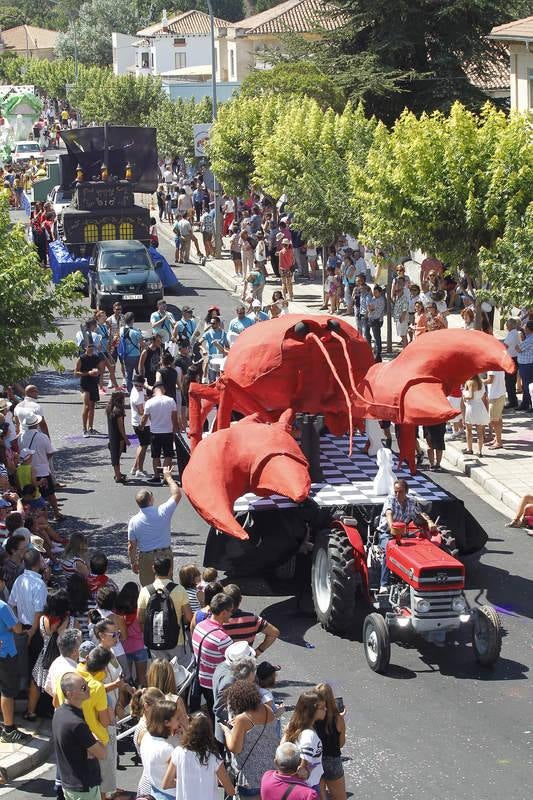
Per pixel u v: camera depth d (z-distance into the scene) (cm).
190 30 9431
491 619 1175
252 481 1234
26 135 8719
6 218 1852
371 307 2567
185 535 1614
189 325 2319
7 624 1077
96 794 877
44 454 1677
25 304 1766
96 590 1178
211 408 1608
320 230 2973
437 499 1359
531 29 3128
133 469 1889
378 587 1284
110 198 3531
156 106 7138
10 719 1080
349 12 4512
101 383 2472
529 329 2106
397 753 1038
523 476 1772
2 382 1748
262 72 4547
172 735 858
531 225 1933
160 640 1089
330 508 1321
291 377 1387
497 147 2103
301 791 791
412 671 1199
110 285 3089
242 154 4016
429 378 1319
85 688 886
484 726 1082
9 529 1273
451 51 4522
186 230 4059
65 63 11338
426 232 2206
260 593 1412
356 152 2959
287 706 1116
